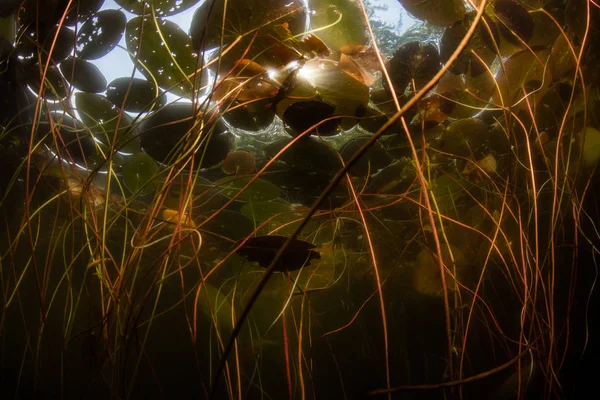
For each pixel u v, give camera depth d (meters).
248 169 0.75
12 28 0.67
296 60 0.59
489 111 0.77
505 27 0.63
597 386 0.76
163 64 0.65
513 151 0.70
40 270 0.83
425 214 0.79
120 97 0.70
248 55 0.60
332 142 0.90
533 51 0.64
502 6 0.62
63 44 0.66
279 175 0.78
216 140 0.71
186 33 0.63
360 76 0.60
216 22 0.59
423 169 0.74
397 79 0.66
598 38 0.64
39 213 0.79
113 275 0.80
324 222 0.80
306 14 0.59
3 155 0.73
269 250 0.60
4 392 0.83
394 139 0.74
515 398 0.66
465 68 0.66
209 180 0.83
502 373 0.77
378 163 0.77
